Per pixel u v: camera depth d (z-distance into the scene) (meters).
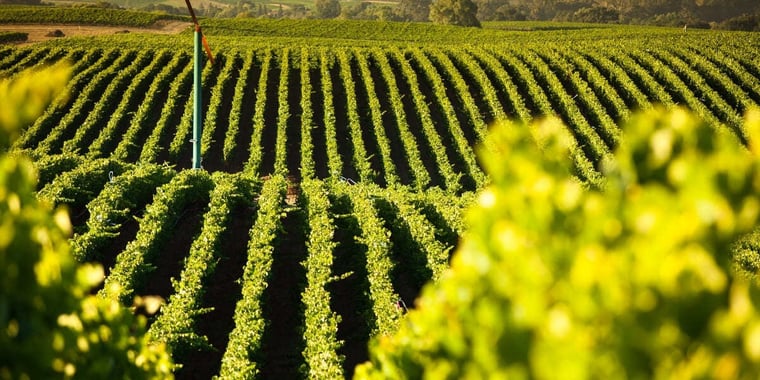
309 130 37.50
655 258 2.38
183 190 22.47
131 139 36.12
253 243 17.86
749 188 2.42
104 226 18.47
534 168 2.82
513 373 2.64
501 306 2.78
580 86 43.84
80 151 35.72
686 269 2.34
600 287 2.44
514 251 2.72
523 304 2.62
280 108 40.00
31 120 3.39
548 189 2.76
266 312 17.00
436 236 21.58
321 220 19.95
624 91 44.84
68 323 3.62
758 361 2.26
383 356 4.05
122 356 4.14
